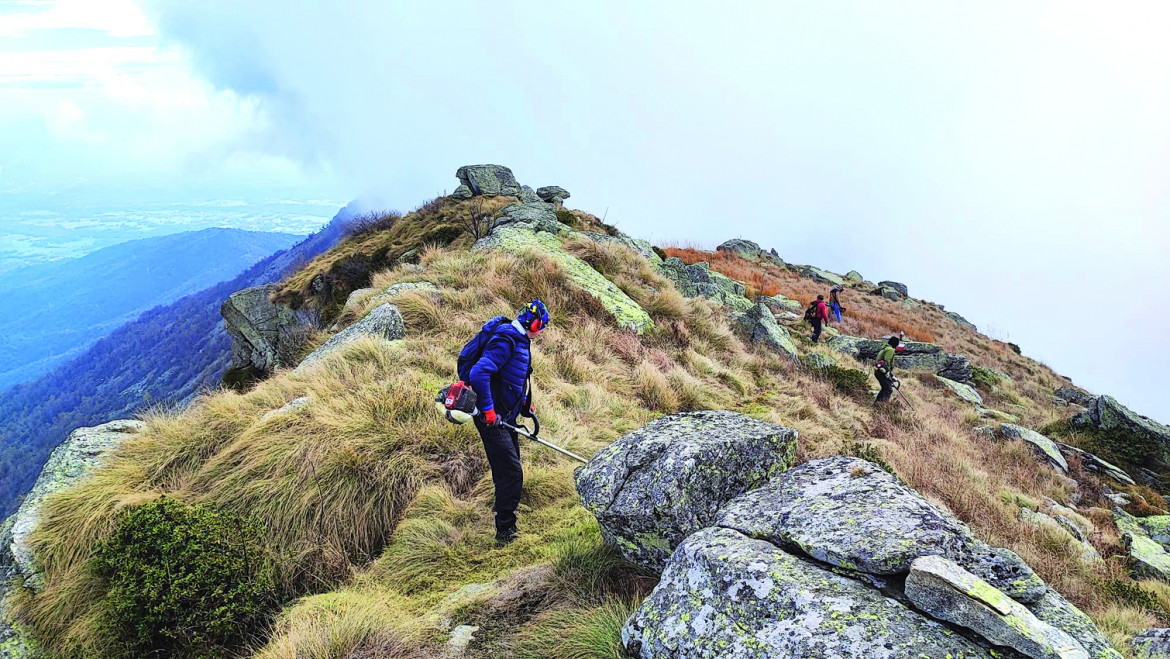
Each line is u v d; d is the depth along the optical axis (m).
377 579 4.99
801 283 35.41
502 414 5.05
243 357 19.36
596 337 11.71
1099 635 2.63
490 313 11.08
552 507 5.72
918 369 21.06
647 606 3.29
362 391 7.26
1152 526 11.11
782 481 3.97
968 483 9.91
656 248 27.41
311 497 5.71
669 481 3.94
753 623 2.82
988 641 2.47
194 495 5.91
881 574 2.92
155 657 4.45
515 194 28.34
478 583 4.64
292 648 3.71
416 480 6.04
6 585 5.21
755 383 13.05
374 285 13.58
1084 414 17.31
